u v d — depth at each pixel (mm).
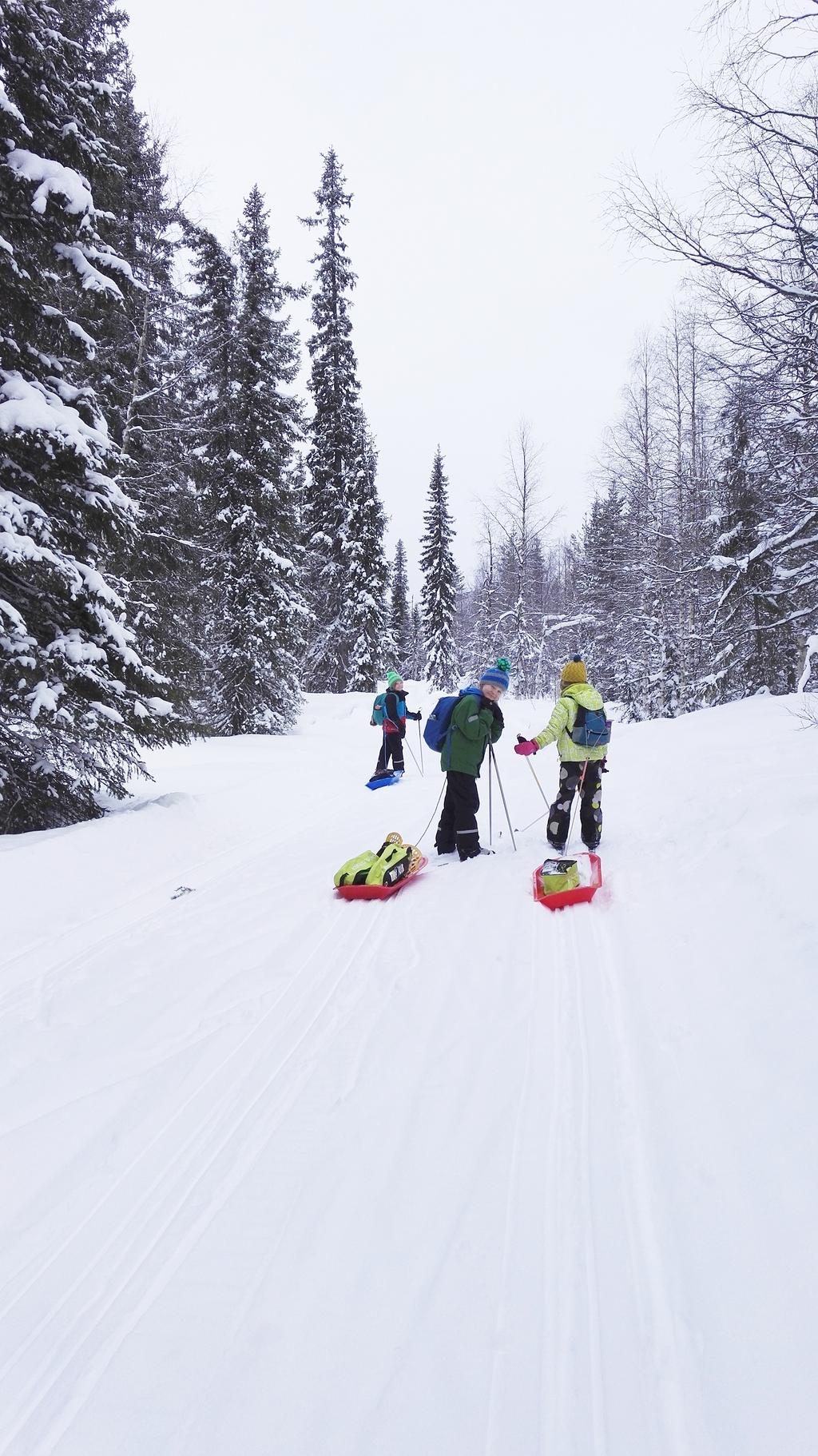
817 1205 1833
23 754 7273
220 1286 1942
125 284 7227
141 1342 1794
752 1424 1386
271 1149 2490
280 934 4645
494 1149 2348
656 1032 2887
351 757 15398
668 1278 1790
